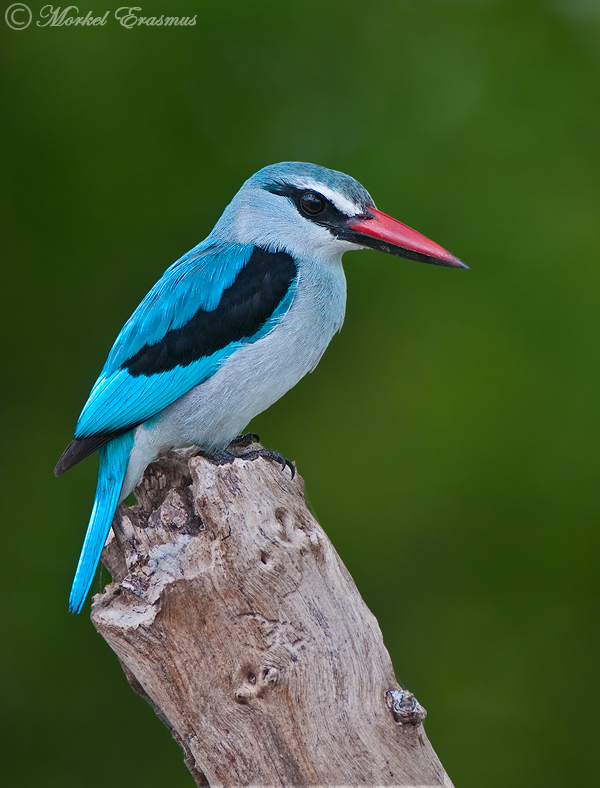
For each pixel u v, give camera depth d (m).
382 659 5.35
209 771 5.29
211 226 11.50
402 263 11.70
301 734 5.16
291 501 5.51
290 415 11.74
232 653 5.24
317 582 5.34
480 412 11.09
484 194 11.53
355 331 11.73
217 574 5.24
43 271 11.47
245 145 11.70
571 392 11.02
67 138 11.30
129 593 5.34
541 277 11.25
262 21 11.64
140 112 11.41
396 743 5.20
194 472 5.52
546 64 11.88
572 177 11.59
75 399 11.39
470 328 11.38
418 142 11.81
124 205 11.46
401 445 11.31
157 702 5.41
